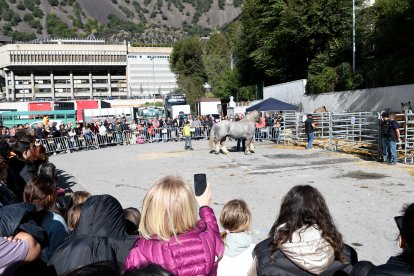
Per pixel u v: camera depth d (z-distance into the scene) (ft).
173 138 101.91
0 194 13.12
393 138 44.52
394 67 70.03
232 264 11.09
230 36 198.59
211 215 8.79
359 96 76.84
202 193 9.25
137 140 98.78
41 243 8.36
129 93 393.70
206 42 259.80
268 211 27.22
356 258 8.82
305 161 50.67
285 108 78.69
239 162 52.75
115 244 8.70
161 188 7.73
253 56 132.36
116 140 94.68
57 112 135.03
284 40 112.06
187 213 7.68
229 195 33.14
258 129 88.22
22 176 18.15
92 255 8.34
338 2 99.09
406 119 45.19
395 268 6.84
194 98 221.05
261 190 34.47
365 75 78.74
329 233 8.22
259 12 124.36
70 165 58.65
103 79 404.16
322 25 101.81
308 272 7.96
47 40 406.82
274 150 66.08
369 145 55.16
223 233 11.62
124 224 9.25
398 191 31.50
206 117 110.52
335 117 72.64
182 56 248.11
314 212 8.32
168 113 153.99
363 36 93.20
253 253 8.99
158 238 7.54
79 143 86.02
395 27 79.82
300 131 76.28
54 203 12.25
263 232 22.47
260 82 145.28
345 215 25.44
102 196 9.24
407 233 6.82
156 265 5.31
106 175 47.11
